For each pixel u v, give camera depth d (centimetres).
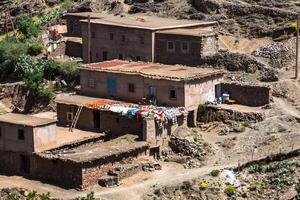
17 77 11962
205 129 9675
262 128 9444
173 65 10725
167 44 11012
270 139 9225
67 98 10281
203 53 10838
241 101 10131
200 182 8562
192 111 9756
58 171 8756
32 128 8956
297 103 10100
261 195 8394
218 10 12306
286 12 11944
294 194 8325
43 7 14500
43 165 8906
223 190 8456
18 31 13650
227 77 10612
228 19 12188
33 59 12094
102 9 13538
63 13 13800
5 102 11506
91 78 10406
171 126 9456
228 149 9206
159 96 9838
